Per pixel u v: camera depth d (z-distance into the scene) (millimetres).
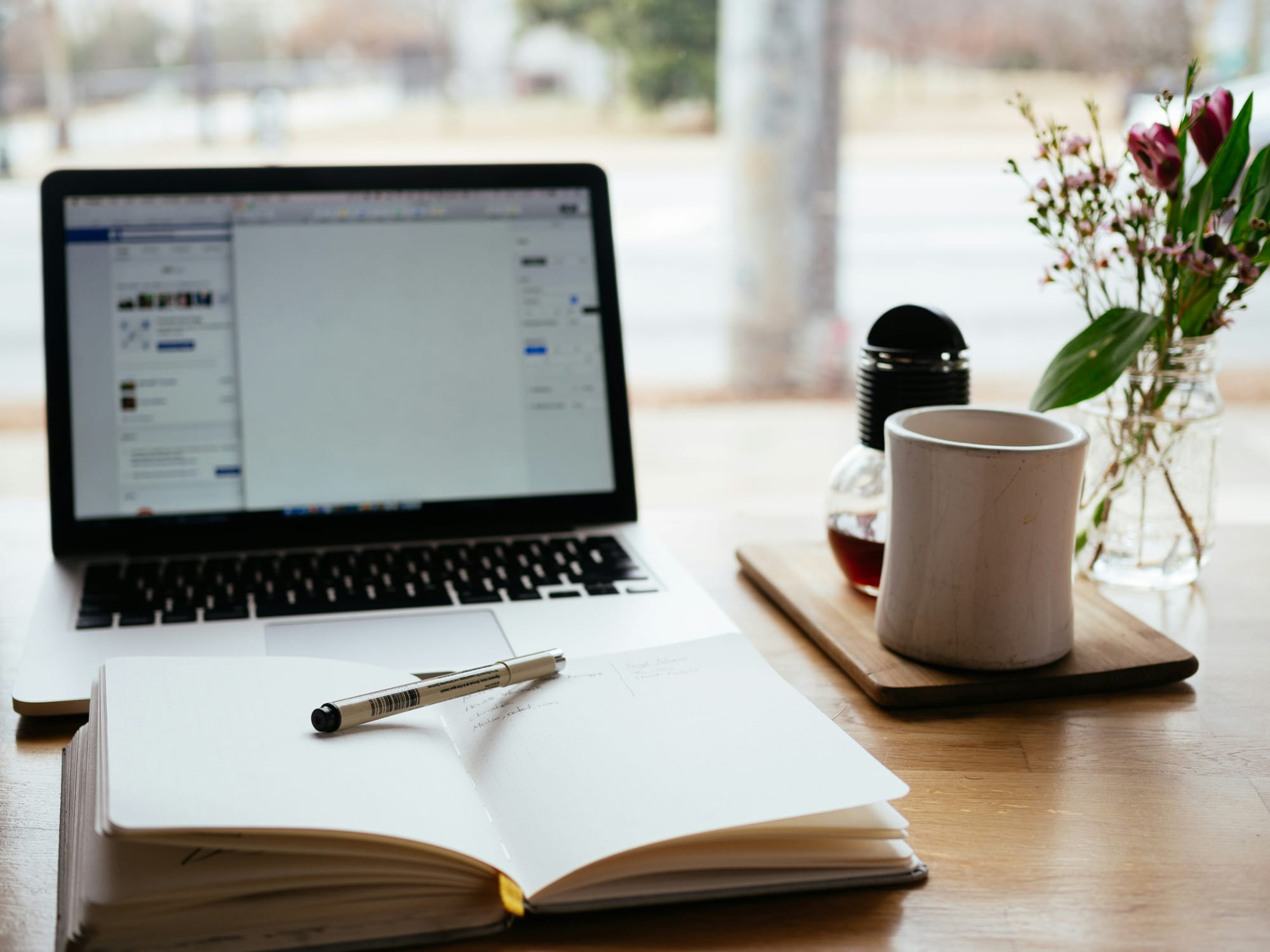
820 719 581
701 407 4434
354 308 904
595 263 943
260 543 873
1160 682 700
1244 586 867
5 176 7629
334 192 907
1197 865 525
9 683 689
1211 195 774
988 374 4699
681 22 9891
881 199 7594
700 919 481
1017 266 6199
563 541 889
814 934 473
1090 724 657
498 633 730
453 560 849
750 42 4344
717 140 10180
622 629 739
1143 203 776
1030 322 5371
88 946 429
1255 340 5402
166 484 863
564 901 467
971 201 7504
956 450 649
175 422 868
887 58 9461
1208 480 849
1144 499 846
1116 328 779
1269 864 527
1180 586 862
